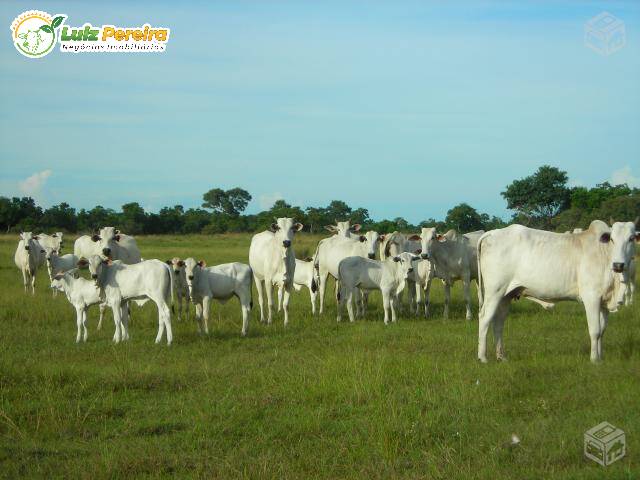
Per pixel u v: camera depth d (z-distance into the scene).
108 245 18.55
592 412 8.27
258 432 8.14
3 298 19.62
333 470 7.00
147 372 10.55
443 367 10.73
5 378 10.06
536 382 9.70
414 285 18.05
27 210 64.81
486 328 11.52
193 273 14.16
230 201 90.81
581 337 13.25
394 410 8.45
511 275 11.51
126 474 7.00
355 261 16.30
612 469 6.57
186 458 7.33
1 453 7.47
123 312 14.28
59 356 12.36
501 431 7.77
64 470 7.08
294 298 22.05
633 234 10.62
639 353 11.25
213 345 13.45
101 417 8.66
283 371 10.84
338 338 13.99
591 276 10.96
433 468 6.86
